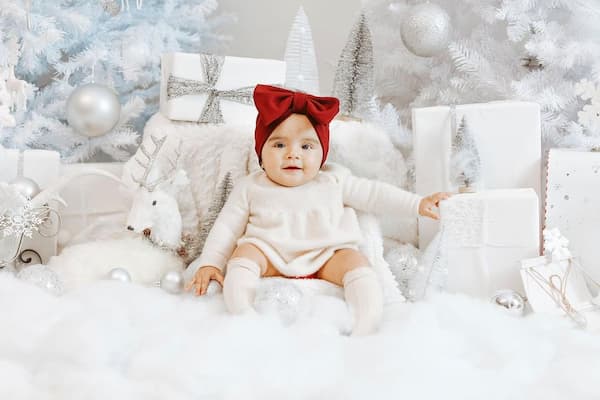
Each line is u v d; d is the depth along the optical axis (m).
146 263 1.91
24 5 2.19
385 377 1.27
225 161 2.12
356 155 2.08
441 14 2.21
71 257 1.89
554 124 2.21
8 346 1.38
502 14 2.19
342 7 2.64
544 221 1.99
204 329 1.46
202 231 2.06
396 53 2.46
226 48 2.65
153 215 1.94
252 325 1.47
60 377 1.28
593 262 1.93
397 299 1.78
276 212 1.89
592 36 2.17
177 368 1.28
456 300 1.66
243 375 1.29
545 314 1.67
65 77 2.33
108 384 1.25
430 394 1.23
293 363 1.33
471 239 1.91
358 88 2.19
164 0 2.45
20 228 1.83
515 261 1.90
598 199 1.94
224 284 1.69
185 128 2.16
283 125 1.87
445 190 2.08
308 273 1.82
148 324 1.52
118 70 2.43
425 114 2.08
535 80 2.21
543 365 1.38
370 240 1.92
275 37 2.69
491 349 1.42
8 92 1.92
